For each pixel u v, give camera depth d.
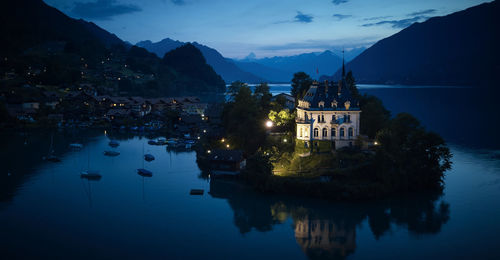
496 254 63.22
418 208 83.81
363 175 95.00
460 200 88.31
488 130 186.75
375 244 67.56
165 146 154.88
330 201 87.69
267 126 125.00
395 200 88.38
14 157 128.75
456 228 73.62
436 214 80.44
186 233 71.00
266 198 90.38
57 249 63.50
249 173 101.00
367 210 82.81
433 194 92.38
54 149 143.25
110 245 65.31
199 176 109.12
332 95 109.69
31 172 110.94
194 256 62.03
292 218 79.06
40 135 173.12
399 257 62.69
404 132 103.88
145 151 144.00
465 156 131.88
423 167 96.50
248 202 87.94
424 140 97.62
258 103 148.12
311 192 90.38
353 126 107.81
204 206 85.31
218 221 76.94
